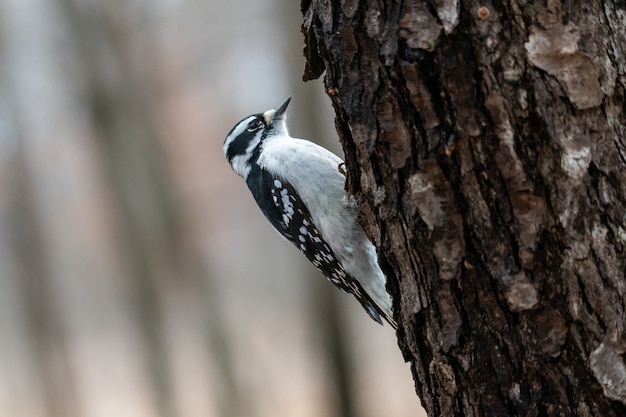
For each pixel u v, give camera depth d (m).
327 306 14.48
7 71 20.94
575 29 3.54
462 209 3.70
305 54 4.72
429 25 3.62
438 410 4.04
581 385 3.60
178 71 20.28
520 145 3.57
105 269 31.31
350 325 14.66
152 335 18.97
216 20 20.72
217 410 18.80
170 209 19.27
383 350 23.11
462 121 3.62
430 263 3.82
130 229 18.88
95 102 18.66
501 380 3.74
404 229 3.90
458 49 3.59
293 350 23.89
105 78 18.67
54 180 25.75
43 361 23.38
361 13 3.78
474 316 3.76
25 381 25.06
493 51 3.56
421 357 4.04
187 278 19.31
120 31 18.69
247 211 30.30
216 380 18.89
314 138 13.45
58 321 23.89
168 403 19.03
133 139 18.81
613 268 3.54
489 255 3.67
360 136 3.90
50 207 25.84
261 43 18.86
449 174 3.70
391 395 20.47
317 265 8.18
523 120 3.56
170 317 19.09
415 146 3.75
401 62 3.67
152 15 19.33
